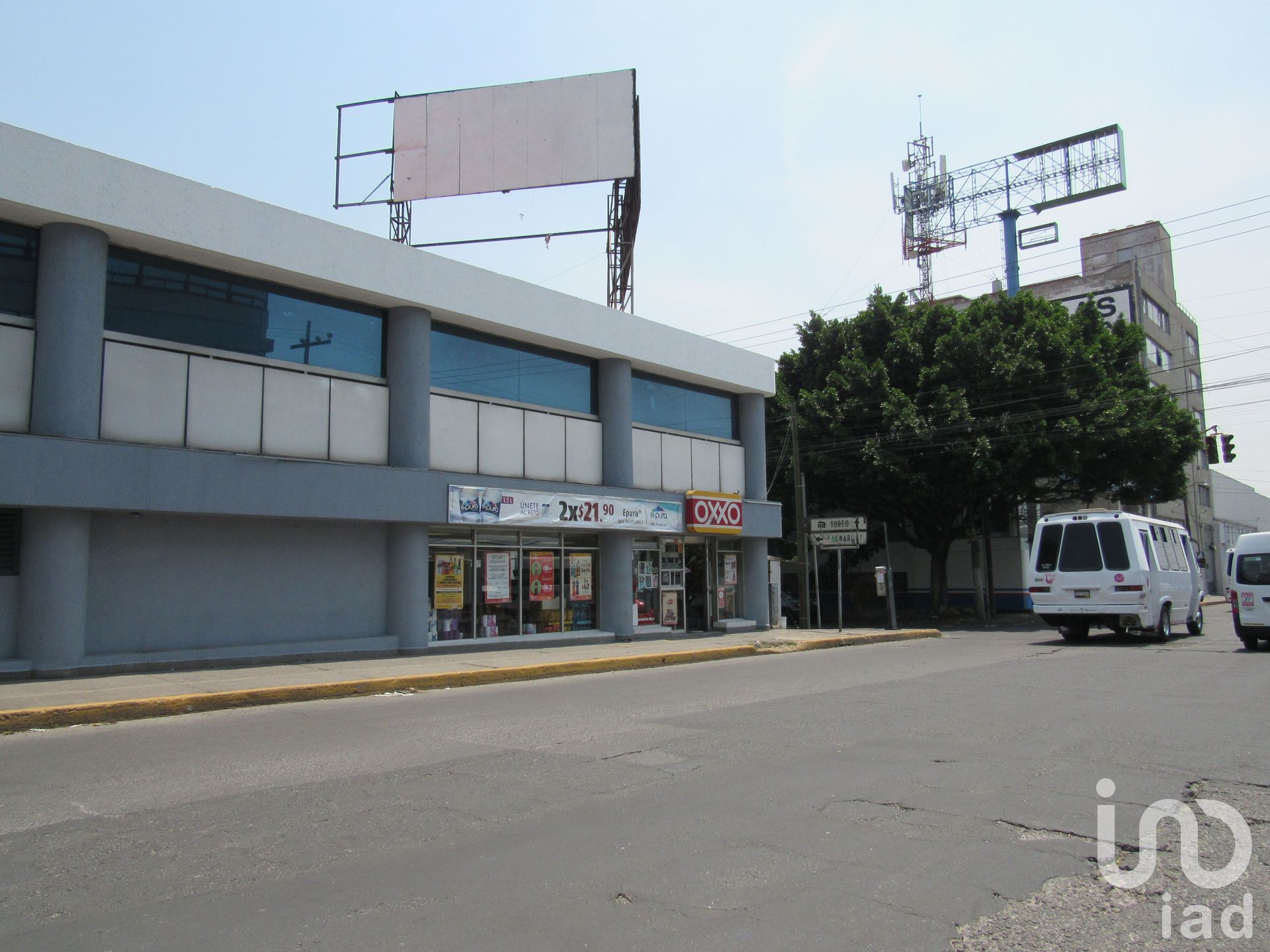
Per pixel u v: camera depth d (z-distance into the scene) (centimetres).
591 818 631
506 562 1988
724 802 669
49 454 1327
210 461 1488
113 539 1448
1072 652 1917
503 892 489
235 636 1570
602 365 2214
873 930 439
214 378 1545
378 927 445
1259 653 1831
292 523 1656
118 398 1436
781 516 2664
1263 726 962
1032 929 443
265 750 902
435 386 1855
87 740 985
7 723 1039
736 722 1027
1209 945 427
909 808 649
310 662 1636
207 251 1498
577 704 1212
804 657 1956
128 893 495
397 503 1723
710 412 2566
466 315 1861
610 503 2136
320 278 1633
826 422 3194
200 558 1539
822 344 3394
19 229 1376
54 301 1368
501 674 1538
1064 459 3033
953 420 2992
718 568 2541
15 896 491
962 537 3609
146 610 1475
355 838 594
